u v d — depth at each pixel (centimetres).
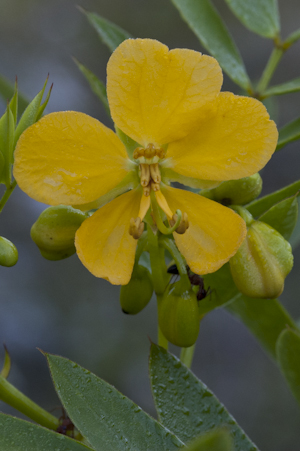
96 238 21
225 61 25
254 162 21
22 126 21
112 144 21
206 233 21
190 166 21
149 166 21
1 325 46
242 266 21
